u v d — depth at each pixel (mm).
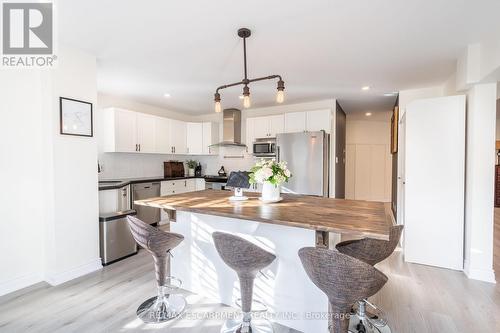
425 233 2869
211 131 5594
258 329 1826
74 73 2506
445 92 3594
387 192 7090
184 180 5223
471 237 2562
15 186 2309
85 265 2641
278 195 2189
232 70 3129
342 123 5586
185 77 3389
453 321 1905
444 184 2760
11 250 2291
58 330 1795
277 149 4383
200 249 2268
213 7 1820
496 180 6441
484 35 2230
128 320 1915
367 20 1994
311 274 1332
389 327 1841
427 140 2824
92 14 1917
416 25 2066
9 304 2100
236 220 2051
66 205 2473
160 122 5016
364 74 3260
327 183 4285
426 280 2531
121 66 2996
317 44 2416
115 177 4520
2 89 2223
